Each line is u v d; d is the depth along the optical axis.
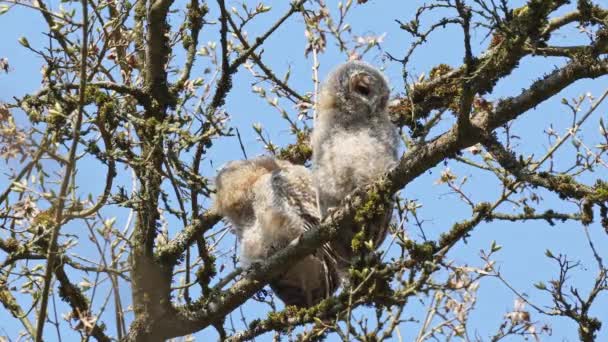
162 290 15.05
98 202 13.30
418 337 13.79
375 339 12.73
